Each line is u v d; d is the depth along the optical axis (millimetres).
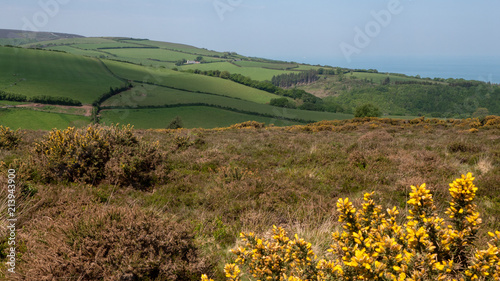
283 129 23469
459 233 1857
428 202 1913
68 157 5293
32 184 4613
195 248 3053
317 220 4137
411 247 1729
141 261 2518
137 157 5773
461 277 1766
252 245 2225
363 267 1569
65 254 2564
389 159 7371
